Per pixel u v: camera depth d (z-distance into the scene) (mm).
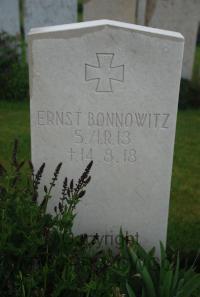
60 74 1086
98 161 1185
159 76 1101
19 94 2840
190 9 2873
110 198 1231
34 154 1169
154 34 1060
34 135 1149
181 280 1060
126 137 1162
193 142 2326
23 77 2848
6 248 936
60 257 982
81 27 1051
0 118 2506
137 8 3049
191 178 1909
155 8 2932
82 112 1127
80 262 998
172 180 1880
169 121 1148
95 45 1062
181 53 1080
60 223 1015
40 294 887
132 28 1053
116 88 1107
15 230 969
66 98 1111
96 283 939
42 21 3002
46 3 2961
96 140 1161
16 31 3008
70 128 1144
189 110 2883
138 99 1121
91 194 1223
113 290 971
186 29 2926
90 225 1262
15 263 987
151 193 1229
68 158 1177
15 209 996
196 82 2932
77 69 1084
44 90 1102
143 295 1052
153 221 1265
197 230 1502
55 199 1218
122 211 1249
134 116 1140
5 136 2229
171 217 1583
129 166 1196
